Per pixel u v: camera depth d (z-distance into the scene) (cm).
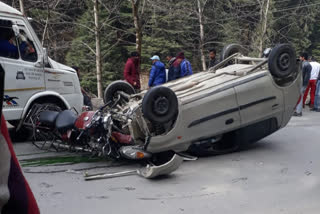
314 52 3456
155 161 632
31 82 800
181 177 576
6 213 139
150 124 622
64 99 861
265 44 2534
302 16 3134
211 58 1062
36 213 146
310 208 452
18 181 141
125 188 528
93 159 676
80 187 532
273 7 2659
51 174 593
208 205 464
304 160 661
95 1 1530
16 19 791
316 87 1308
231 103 659
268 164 638
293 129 949
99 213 442
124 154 599
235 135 702
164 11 2058
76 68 1041
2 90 129
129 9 2391
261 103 686
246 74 687
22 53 793
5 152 137
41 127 727
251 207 457
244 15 2520
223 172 597
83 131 627
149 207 459
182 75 1037
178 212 444
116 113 627
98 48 1561
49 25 1703
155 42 2377
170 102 596
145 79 2386
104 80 2278
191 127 629
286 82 720
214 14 2486
